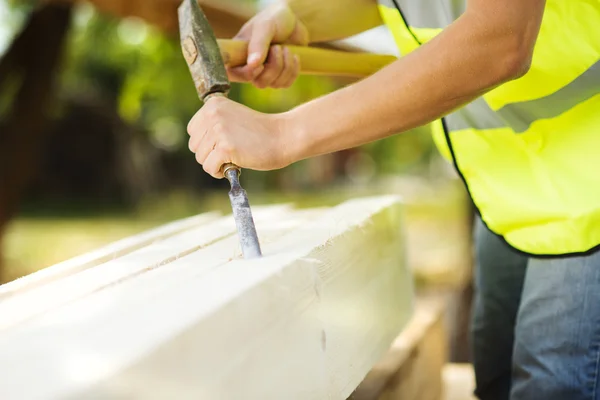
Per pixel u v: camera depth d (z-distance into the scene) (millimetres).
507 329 1566
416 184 19938
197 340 655
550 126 1194
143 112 12391
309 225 1220
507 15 893
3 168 4336
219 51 1141
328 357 1020
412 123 961
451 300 3693
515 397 1268
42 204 11742
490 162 1288
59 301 807
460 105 960
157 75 5340
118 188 12172
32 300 821
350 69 1478
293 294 888
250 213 976
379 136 973
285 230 1219
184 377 632
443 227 10297
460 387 2102
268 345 807
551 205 1190
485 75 920
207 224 1399
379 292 1346
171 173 13211
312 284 953
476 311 1627
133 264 999
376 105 943
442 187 18422
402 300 1554
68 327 658
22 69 4367
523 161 1256
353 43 1786
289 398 862
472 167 1314
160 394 596
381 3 1364
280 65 1389
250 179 15969
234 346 726
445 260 7266
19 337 638
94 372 545
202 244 1150
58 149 11922
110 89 12133
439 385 2012
